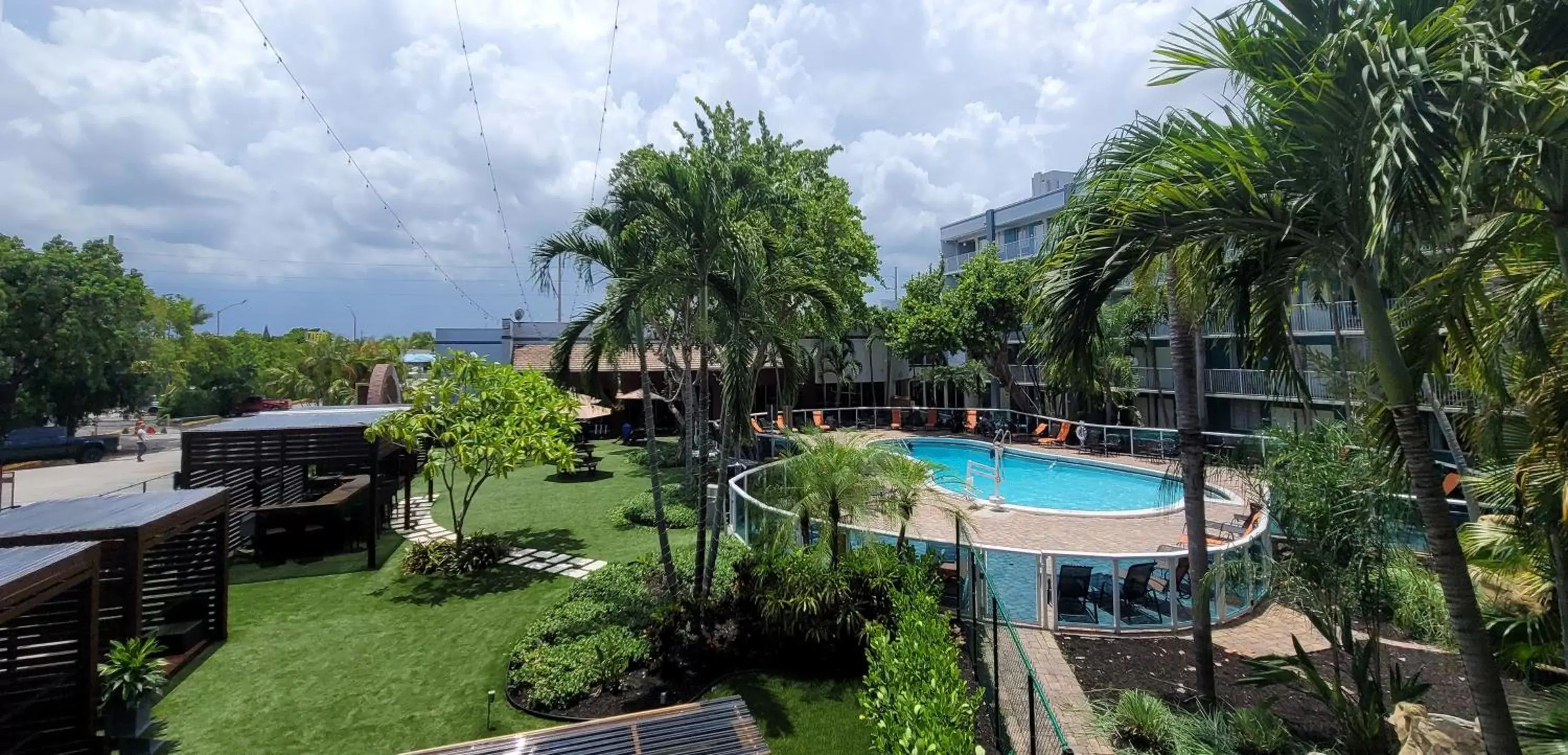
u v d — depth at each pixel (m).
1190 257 4.95
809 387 35.22
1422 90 3.10
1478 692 3.80
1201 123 4.08
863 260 19.91
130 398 33.03
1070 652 7.70
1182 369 6.37
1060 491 19.41
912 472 8.81
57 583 5.34
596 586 9.82
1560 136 3.24
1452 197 3.17
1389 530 5.42
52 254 29.67
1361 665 5.49
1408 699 5.52
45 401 29.28
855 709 6.67
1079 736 5.81
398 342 67.75
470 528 14.07
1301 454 5.80
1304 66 3.73
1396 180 3.05
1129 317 22.23
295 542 12.31
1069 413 27.39
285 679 7.39
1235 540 10.61
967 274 27.66
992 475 21.52
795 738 6.15
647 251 8.80
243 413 42.91
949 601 8.91
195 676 7.46
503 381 12.35
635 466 22.02
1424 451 3.88
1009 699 6.19
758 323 8.73
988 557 8.79
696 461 18.03
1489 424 5.48
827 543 8.56
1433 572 6.67
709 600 8.23
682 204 7.96
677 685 7.20
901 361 38.16
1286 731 5.67
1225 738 5.44
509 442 11.59
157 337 35.50
